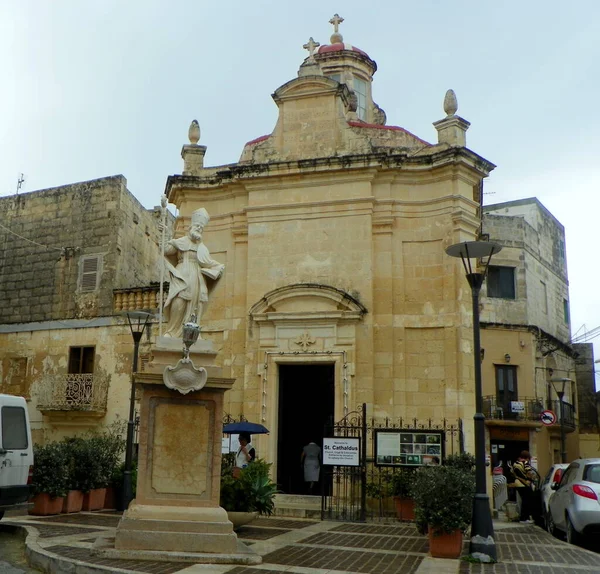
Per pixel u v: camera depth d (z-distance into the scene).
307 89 19.75
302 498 17.23
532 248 36.84
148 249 27.34
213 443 10.10
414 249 18.34
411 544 11.73
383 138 19.83
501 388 33.12
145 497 9.84
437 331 17.75
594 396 40.78
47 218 25.75
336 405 17.53
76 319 23.89
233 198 20.05
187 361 10.03
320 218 18.80
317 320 18.00
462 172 18.11
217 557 9.32
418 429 15.33
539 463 33.12
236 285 19.34
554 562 10.23
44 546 10.10
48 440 23.19
